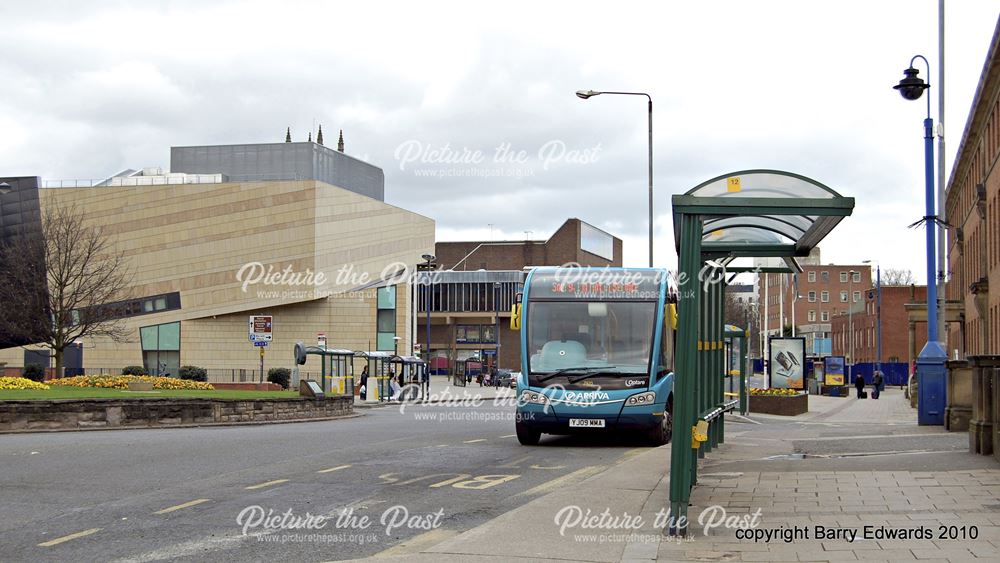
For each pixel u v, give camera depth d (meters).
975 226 57.44
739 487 12.12
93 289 54.88
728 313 106.44
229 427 26.52
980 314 51.12
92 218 82.12
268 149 85.81
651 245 38.31
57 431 24.17
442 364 118.81
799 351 44.84
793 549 8.40
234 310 79.94
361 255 82.62
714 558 8.10
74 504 11.25
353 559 8.46
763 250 14.44
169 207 81.38
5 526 9.91
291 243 79.31
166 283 81.38
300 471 14.42
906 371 92.69
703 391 13.30
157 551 8.77
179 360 81.31
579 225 130.38
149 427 25.98
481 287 118.50
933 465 13.84
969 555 7.92
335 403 33.53
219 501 11.52
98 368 81.75
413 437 21.45
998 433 13.99
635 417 18.77
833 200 9.51
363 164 94.69
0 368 59.25
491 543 8.76
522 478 13.92
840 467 13.97
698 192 9.65
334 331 83.56
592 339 19.34
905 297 109.44
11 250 55.34
